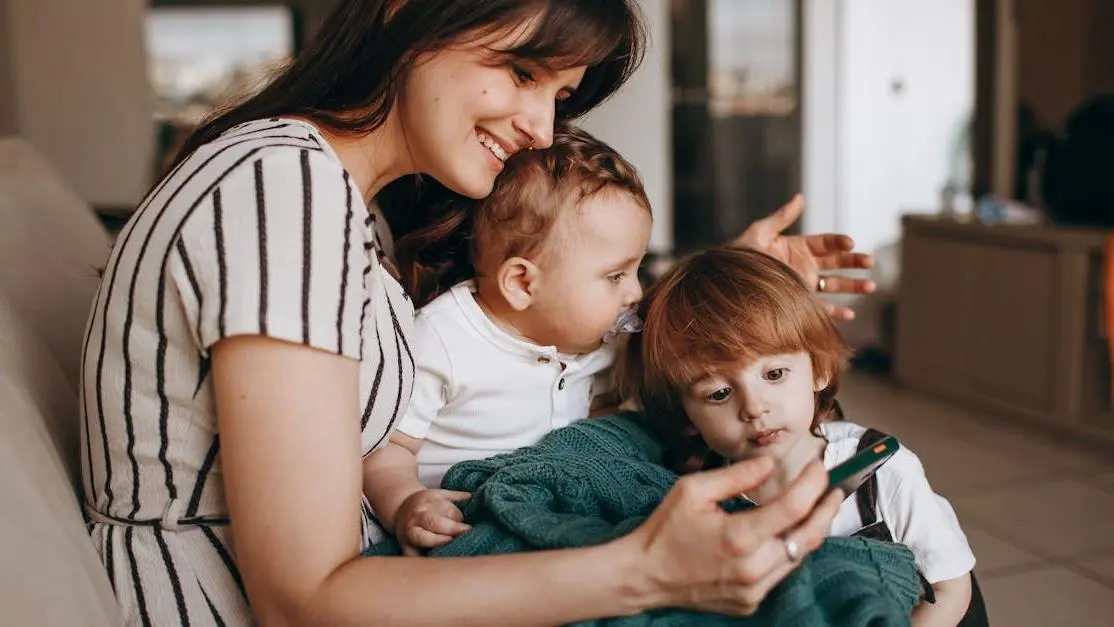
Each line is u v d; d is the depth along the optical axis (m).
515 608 0.70
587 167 1.07
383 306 0.86
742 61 4.91
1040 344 2.97
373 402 0.86
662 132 4.20
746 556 0.67
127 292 0.77
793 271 1.07
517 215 1.07
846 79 4.54
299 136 0.81
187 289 0.73
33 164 1.43
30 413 0.86
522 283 1.08
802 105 4.60
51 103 4.05
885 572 0.79
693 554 0.69
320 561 0.71
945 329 3.39
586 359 1.16
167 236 0.75
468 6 0.82
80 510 0.85
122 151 4.14
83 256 1.28
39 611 0.66
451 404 1.12
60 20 4.02
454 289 1.14
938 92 4.57
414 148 0.89
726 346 0.96
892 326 3.87
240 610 0.82
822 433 1.02
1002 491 2.53
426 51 0.84
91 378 0.81
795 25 4.67
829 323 1.02
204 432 0.79
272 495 0.70
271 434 0.70
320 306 0.72
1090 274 2.81
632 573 0.70
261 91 0.93
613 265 1.08
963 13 4.51
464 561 0.73
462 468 1.00
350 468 0.73
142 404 0.79
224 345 0.71
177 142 4.07
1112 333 2.61
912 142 4.60
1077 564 2.09
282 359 0.70
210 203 0.74
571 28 0.84
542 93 0.88
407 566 0.72
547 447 1.00
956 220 3.35
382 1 0.86
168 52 6.55
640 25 1.02
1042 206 3.23
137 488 0.82
